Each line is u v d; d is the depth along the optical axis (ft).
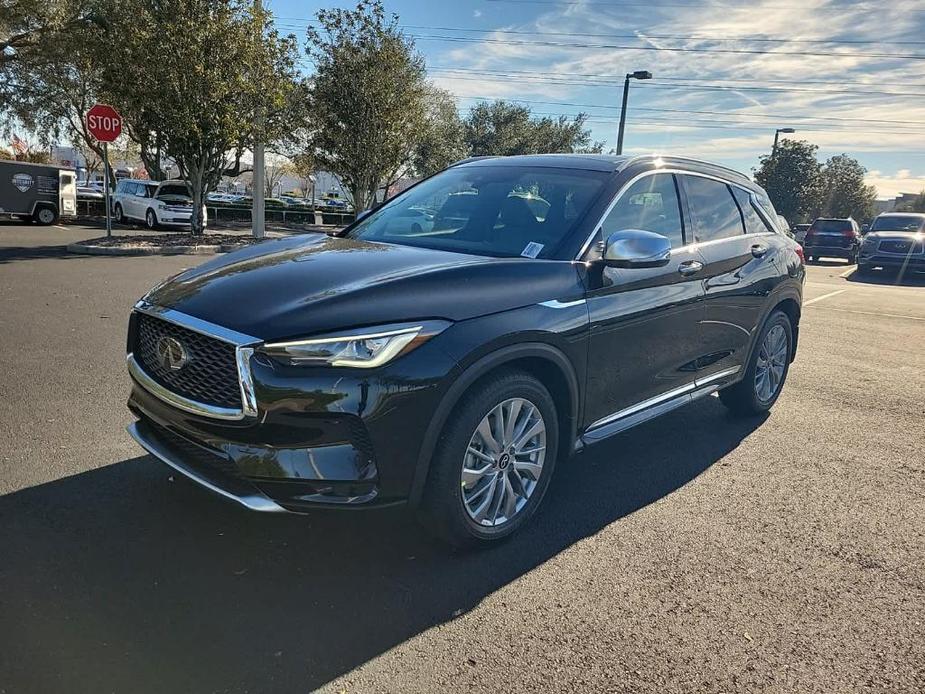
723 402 17.71
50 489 11.60
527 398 10.42
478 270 10.19
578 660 8.13
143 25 50.34
